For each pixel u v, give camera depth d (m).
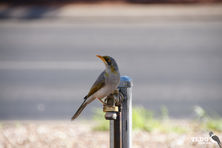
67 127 9.67
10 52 18.67
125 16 25.44
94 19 25.41
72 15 25.50
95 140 8.50
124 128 5.45
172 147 7.89
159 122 9.96
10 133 9.02
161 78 14.54
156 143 8.19
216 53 17.97
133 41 20.56
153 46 19.50
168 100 12.18
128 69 15.68
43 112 11.32
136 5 27.62
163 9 26.39
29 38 21.33
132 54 18.09
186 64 16.34
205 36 21.11
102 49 19.14
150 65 16.28
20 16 25.28
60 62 17.03
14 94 13.00
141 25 24.05
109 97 5.29
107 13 25.78
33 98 12.59
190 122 10.01
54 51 18.92
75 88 13.53
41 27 23.75
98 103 12.09
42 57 17.84
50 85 13.91
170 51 18.52
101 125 9.45
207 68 15.73
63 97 12.64
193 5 27.38
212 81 14.09
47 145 8.11
